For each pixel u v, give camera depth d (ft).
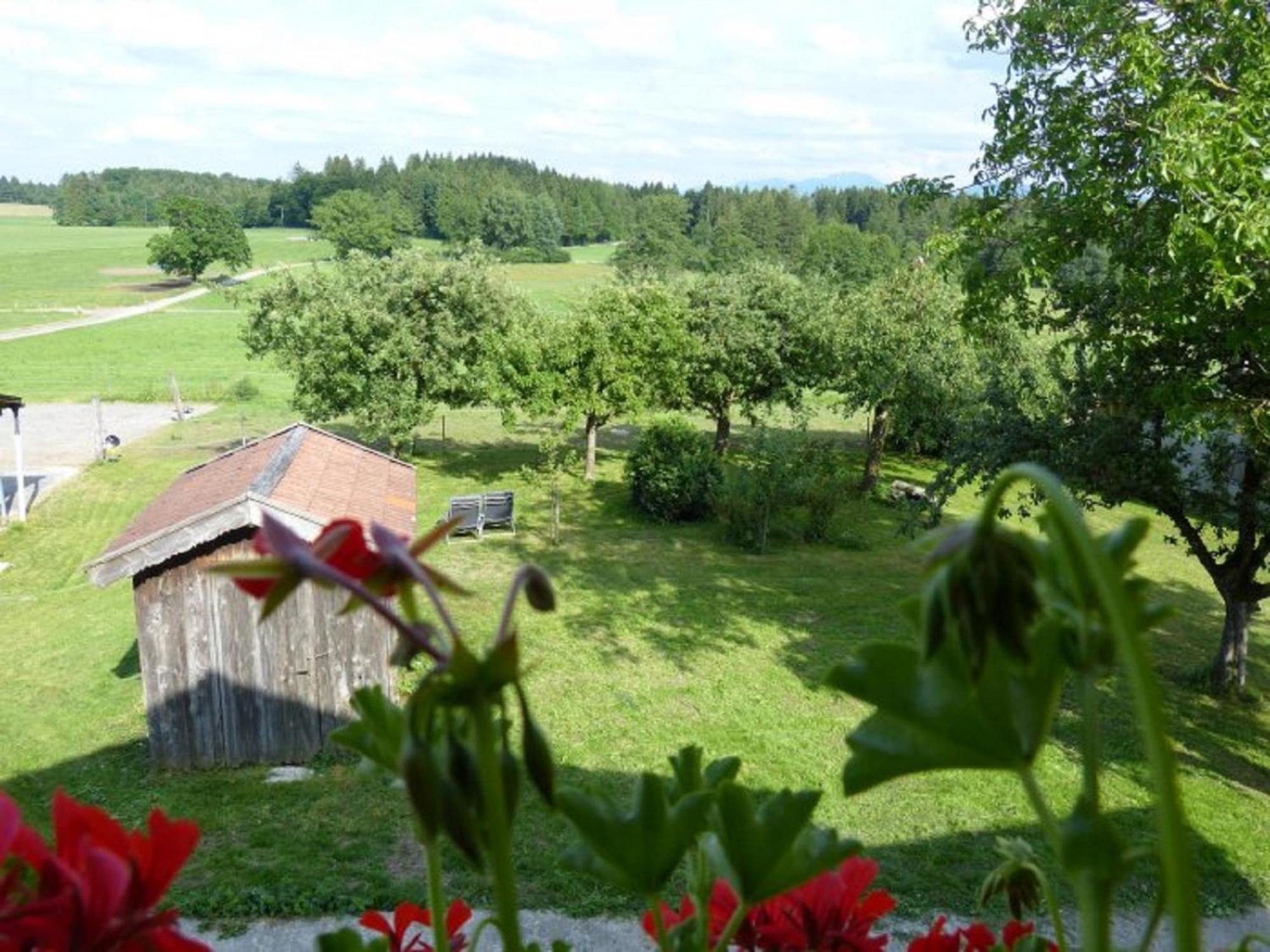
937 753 2.14
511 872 1.67
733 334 83.10
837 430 108.47
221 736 31.53
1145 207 29.89
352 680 32.19
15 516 64.49
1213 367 34.58
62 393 124.77
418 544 1.82
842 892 3.41
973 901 23.70
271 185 533.55
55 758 32.22
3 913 1.88
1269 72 25.89
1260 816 29.48
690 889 3.23
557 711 34.86
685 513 65.10
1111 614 1.48
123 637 43.80
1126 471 35.86
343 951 3.11
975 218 35.45
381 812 28.14
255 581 1.67
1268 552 37.83
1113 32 29.71
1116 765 31.58
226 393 123.65
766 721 34.60
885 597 49.57
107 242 392.47
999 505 1.74
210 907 23.06
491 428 103.04
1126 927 21.09
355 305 72.28
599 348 70.79
